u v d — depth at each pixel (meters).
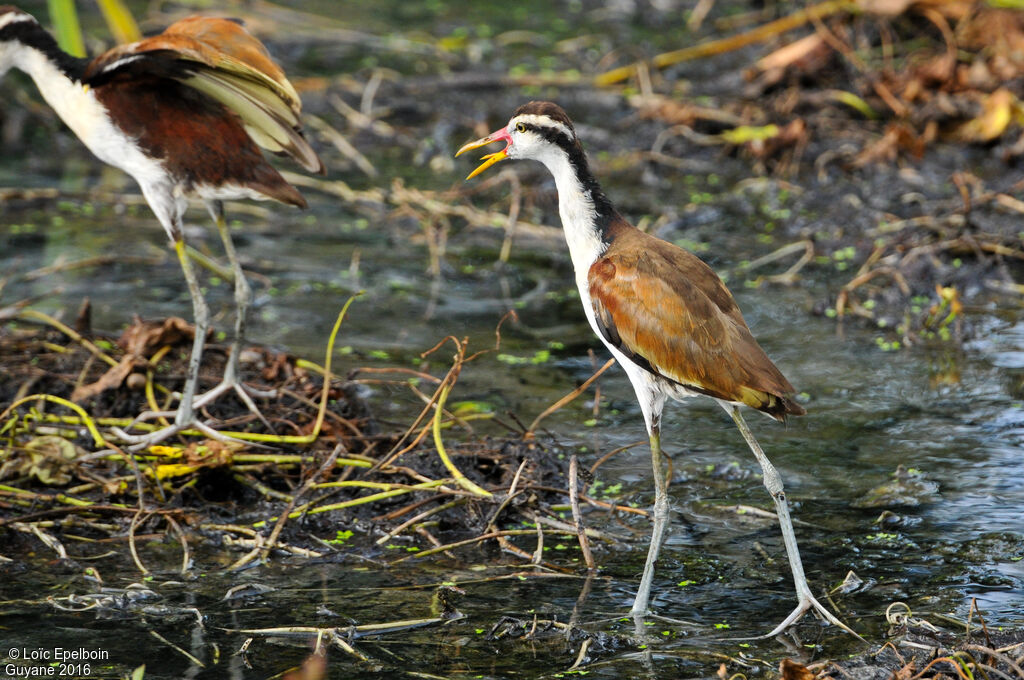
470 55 22.72
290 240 16.14
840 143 18.48
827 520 9.66
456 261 15.59
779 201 17.20
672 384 8.45
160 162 10.30
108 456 10.07
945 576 8.76
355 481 9.96
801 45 20.02
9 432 10.45
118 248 15.52
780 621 8.27
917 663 7.50
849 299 14.06
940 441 10.89
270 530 9.52
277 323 13.53
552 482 10.30
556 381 12.28
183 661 7.74
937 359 12.61
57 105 10.59
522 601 8.54
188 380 10.27
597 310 8.67
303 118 19.97
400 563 9.11
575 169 8.91
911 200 16.67
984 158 18.05
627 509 9.82
